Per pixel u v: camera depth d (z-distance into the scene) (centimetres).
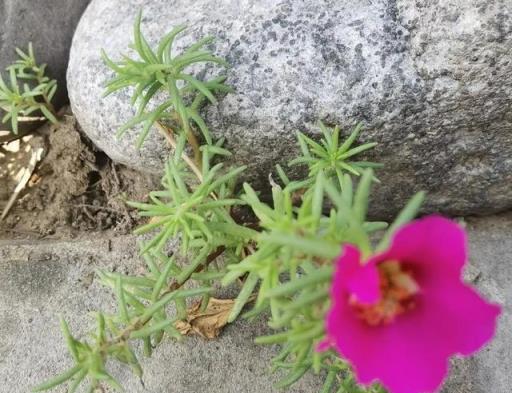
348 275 9
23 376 17
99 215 20
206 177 14
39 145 20
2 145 21
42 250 19
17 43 20
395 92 15
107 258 19
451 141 16
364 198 10
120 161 18
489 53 15
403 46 15
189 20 16
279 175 17
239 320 17
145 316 13
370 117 16
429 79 15
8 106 19
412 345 9
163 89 16
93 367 12
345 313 9
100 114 17
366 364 9
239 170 15
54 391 16
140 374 13
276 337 12
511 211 19
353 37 16
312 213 11
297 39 16
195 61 15
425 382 9
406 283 9
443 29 15
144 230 14
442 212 19
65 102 21
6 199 20
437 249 9
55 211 20
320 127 15
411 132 16
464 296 9
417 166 17
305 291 11
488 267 18
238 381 17
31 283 18
